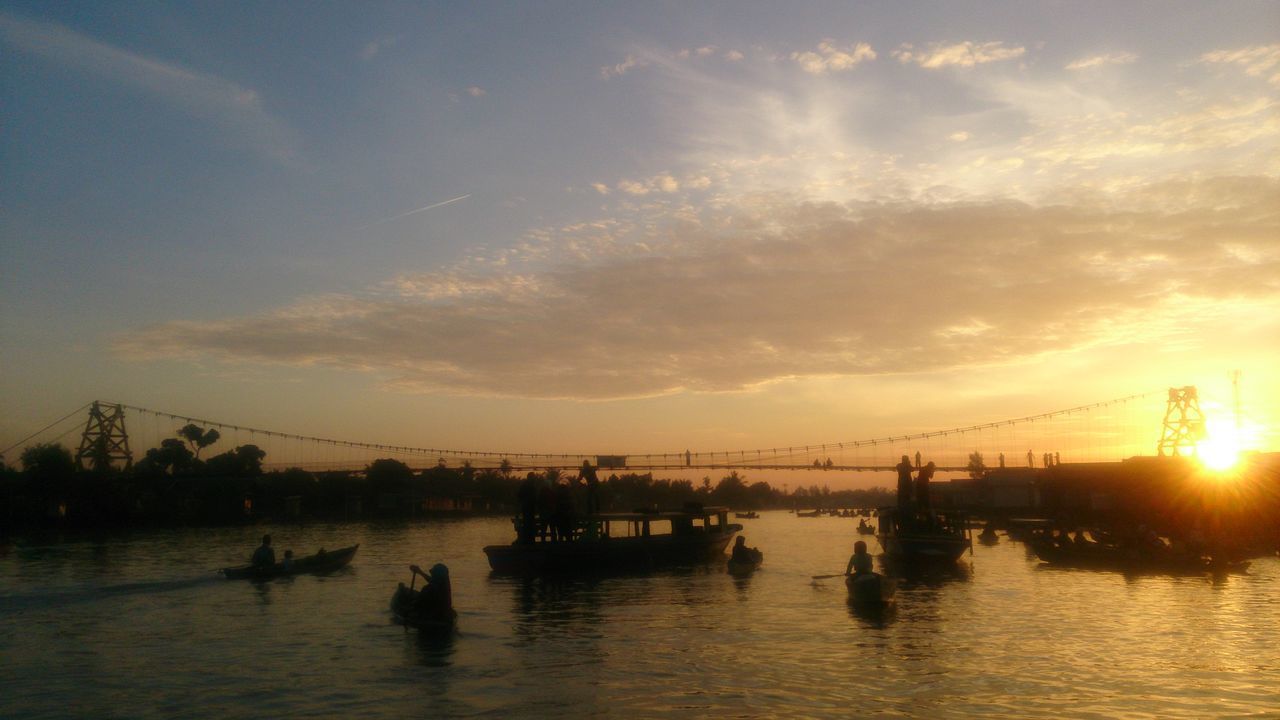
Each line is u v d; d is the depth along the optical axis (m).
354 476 139.12
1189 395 95.44
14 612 25.86
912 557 41.00
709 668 17.31
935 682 16.05
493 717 13.93
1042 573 37.56
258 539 75.56
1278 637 20.52
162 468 131.00
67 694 15.79
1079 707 14.32
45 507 96.19
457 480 147.00
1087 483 68.94
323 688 15.95
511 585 32.78
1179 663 17.61
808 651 18.97
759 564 41.09
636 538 39.19
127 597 29.31
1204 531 56.84
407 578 35.28
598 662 17.97
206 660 18.58
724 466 143.25
